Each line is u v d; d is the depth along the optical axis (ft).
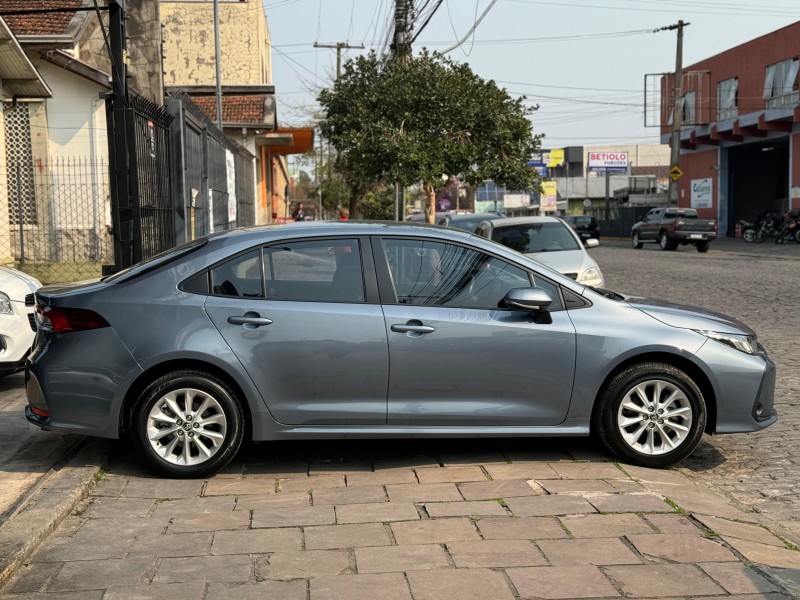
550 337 17.66
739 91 124.57
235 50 111.65
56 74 49.01
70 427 17.12
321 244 17.87
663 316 18.34
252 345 17.04
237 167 64.34
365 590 11.89
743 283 57.26
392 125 55.62
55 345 17.19
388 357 17.28
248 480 17.22
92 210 49.73
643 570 12.48
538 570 12.48
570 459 18.58
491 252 18.28
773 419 18.92
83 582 12.23
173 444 17.12
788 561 12.99
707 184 137.28
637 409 17.95
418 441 20.15
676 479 17.39
